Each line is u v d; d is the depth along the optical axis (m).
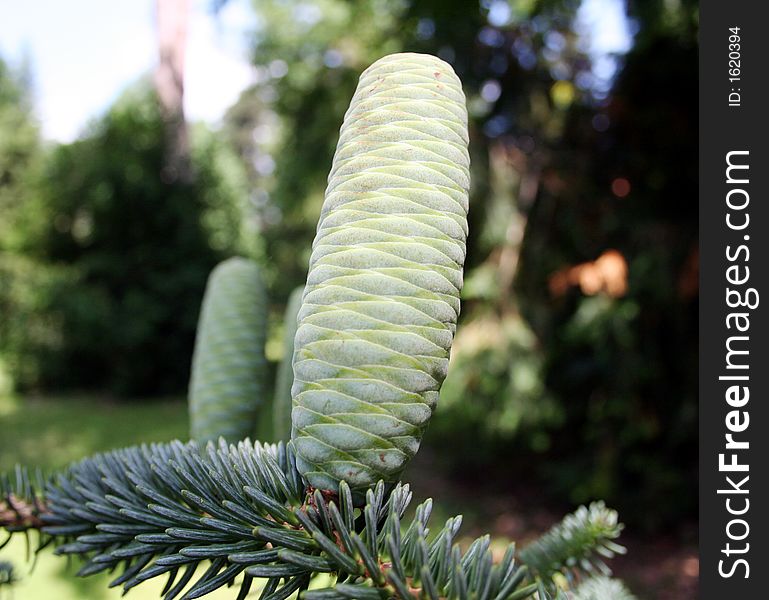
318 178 5.41
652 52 3.20
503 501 4.74
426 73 0.52
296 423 0.49
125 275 8.67
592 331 3.54
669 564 3.65
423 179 0.49
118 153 8.76
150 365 8.64
